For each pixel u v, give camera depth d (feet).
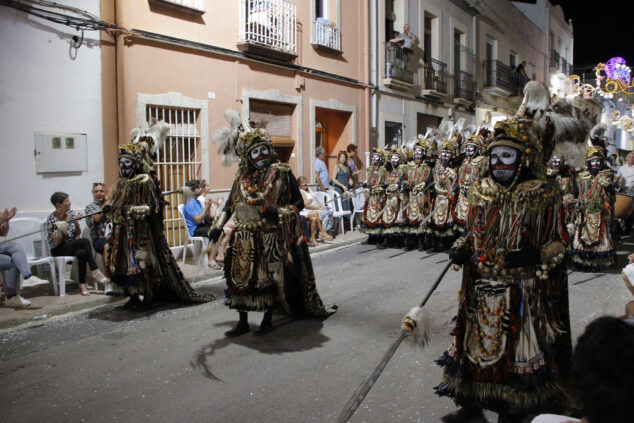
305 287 17.85
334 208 38.99
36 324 18.44
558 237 9.96
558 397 9.58
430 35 61.77
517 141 9.87
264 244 15.87
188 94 31.50
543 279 9.93
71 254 21.76
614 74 58.70
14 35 23.93
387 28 54.19
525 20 90.79
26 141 24.53
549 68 104.47
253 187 15.67
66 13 25.77
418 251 32.35
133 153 18.92
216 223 16.06
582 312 18.33
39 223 23.50
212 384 13.08
